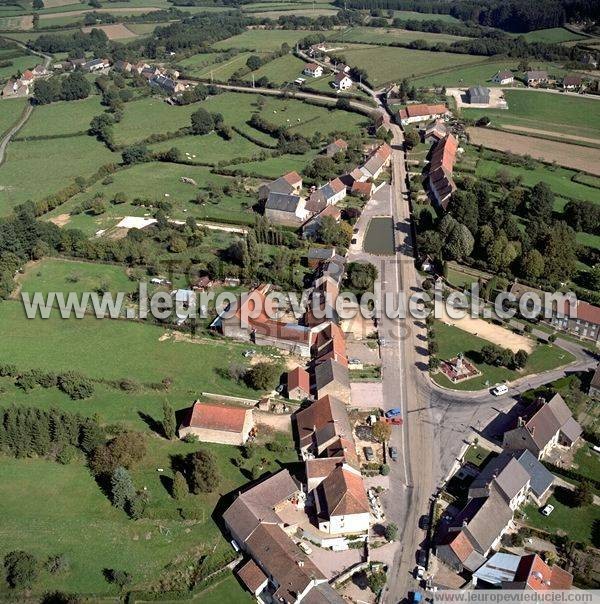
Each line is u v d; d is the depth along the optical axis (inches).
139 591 4402.1
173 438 5679.1
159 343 6904.5
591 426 5693.9
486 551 4483.3
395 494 5093.5
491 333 6934.1
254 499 4810.5
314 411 5669.3
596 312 6727.4
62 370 6501.0
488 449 5482.3
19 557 4522.6
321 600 4099.4
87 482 5300.2
